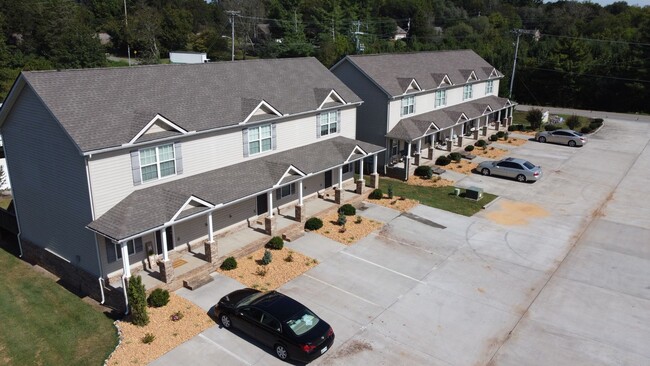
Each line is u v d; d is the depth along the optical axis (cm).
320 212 2922
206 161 2459
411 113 4056
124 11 11400
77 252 2159
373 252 2477
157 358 1658
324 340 1636
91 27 9656
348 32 10062
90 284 2127
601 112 6950
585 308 1989
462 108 4691
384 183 3634
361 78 3803
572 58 7225
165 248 2047
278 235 2606
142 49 9850
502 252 2494
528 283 2184
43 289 2206
